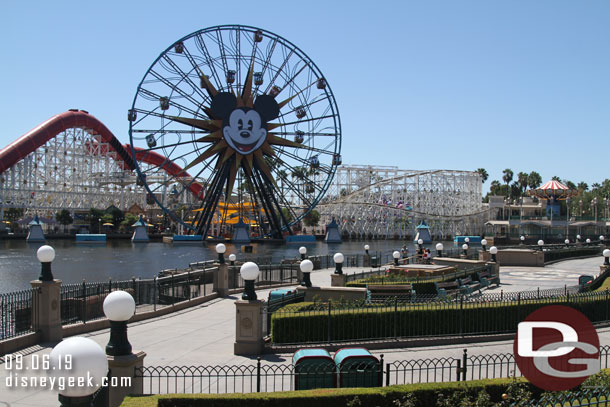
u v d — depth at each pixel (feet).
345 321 67.26
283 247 386.32
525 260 189.57
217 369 56.65
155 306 89.92
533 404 38.60
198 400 38.58
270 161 341.82
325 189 328.29
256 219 431.43
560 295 81.41
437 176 568.41
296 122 323.57
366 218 566.36
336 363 47.34
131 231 547.90
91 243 428.97
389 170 579.07
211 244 406.82
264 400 39.09
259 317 64.23
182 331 77.66
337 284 105.09
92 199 555.69
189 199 547.49
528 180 653.30
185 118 305.53
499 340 71.26
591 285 102.32
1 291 163.22
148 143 288.51
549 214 428.15
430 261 154.30
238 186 356.38
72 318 79.36
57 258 288.71
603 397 37.47
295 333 66.03
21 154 398.83
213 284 113.60
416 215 536.01
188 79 299.38
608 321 80.12
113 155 542.98
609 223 412.57
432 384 41.86
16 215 579.07
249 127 319.47
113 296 40.57
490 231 532.73
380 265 172.65
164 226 583.58
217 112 315.37
